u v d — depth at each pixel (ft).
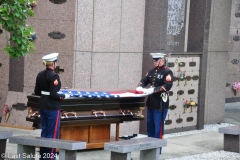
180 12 57.31
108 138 46.62
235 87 81.71
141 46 53.52
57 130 39.99
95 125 45.62
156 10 53.36
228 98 81.61
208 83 62.44
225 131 48.78
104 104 44.55
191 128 58.49
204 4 58.03
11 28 37.99
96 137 45.85
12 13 37.37
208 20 58.59
